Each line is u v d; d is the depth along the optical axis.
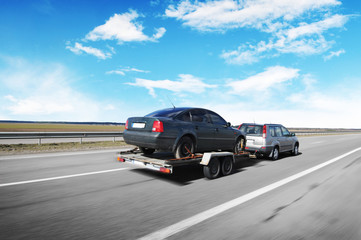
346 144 15.91
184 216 2.71
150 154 5.47
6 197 3.33
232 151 6.15
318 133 40.69
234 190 3.89
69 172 5.13
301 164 6.82
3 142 13.24
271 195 3.61
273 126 7.99
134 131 4.71
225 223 2.52
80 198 3.35
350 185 4.29
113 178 4.62
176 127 4.48
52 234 2.21
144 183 4.27
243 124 8.05
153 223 2.50
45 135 11.79
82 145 12.43
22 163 6.25
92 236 2.18
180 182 4.41
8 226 2.38
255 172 5.54
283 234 2.27
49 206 2.99
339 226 2.48
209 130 5.19
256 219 2.64
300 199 3.42
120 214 2.75
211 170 4.70
